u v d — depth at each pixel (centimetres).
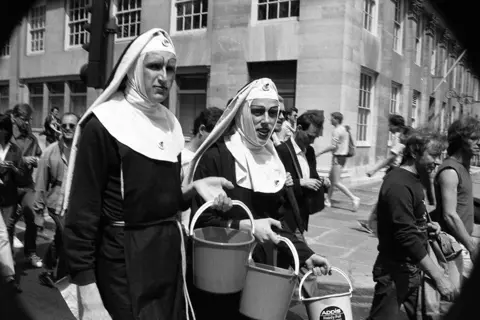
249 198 267
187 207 250
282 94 1185
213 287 229
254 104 268
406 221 283
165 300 213
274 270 247
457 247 314
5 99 2091
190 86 1359
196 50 1307
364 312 446
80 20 1734
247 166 270
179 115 1378
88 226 195
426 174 291
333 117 898
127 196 202
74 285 220
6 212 495
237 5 1215
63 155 464
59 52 1791
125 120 206
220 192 241
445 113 2352
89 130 199
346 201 977
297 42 1130
